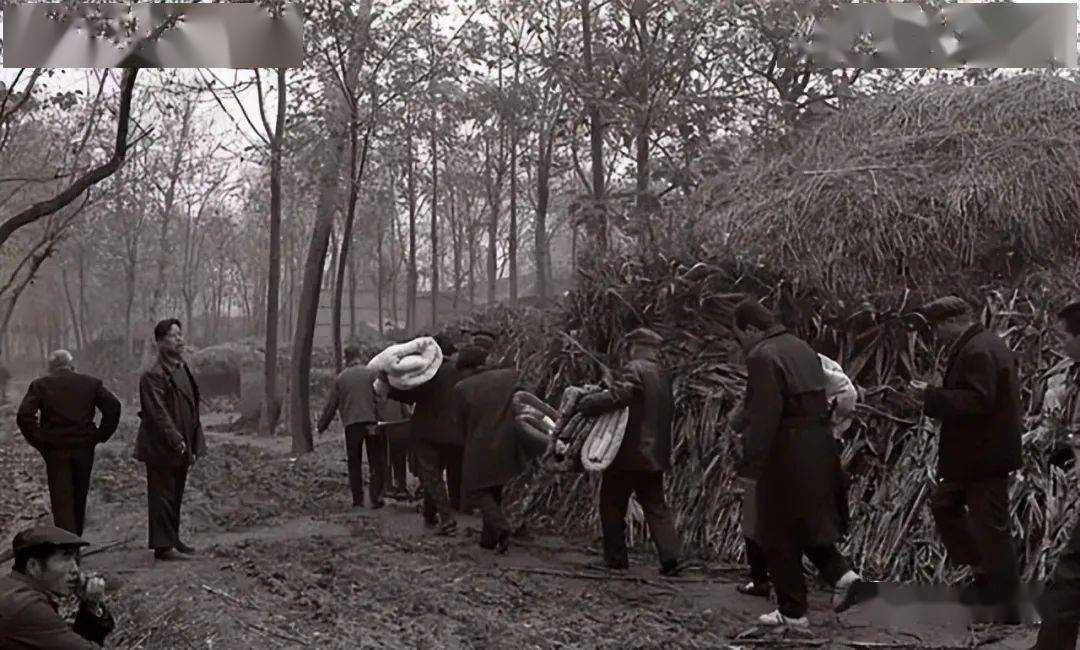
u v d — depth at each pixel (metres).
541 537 9.16
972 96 9.55
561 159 18.98
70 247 33.12
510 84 19.17
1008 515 6.02
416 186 27.58
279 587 7.14
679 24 14.02
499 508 8.52
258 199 29.97
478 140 24.66
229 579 7.46
